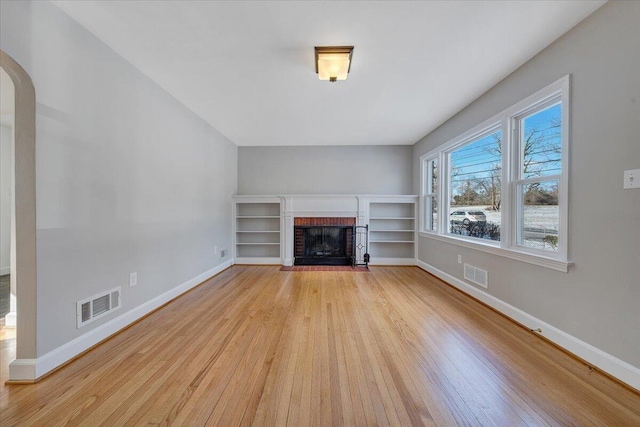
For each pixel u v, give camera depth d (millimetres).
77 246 2055
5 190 4742
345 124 4352
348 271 4973
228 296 3514
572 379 1786
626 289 1723
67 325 1975
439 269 4457
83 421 1431
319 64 2459
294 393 1654
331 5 1849
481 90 3137
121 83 2482
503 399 1601
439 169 4438
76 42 2029
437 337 2373
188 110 3705
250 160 5773
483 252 3236
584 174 1991
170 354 2088
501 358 2039
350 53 2350
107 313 2344
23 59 1680
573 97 2072
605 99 1836
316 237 5656
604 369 1833
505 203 2852
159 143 3068
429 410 1515
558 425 1407
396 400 1595
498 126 3111
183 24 2047
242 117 4047
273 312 2961
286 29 2098
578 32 2020
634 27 1668
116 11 1912
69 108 1983
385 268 5246
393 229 5727
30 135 1746
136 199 2705
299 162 5742
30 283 1752
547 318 2318
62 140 1934
